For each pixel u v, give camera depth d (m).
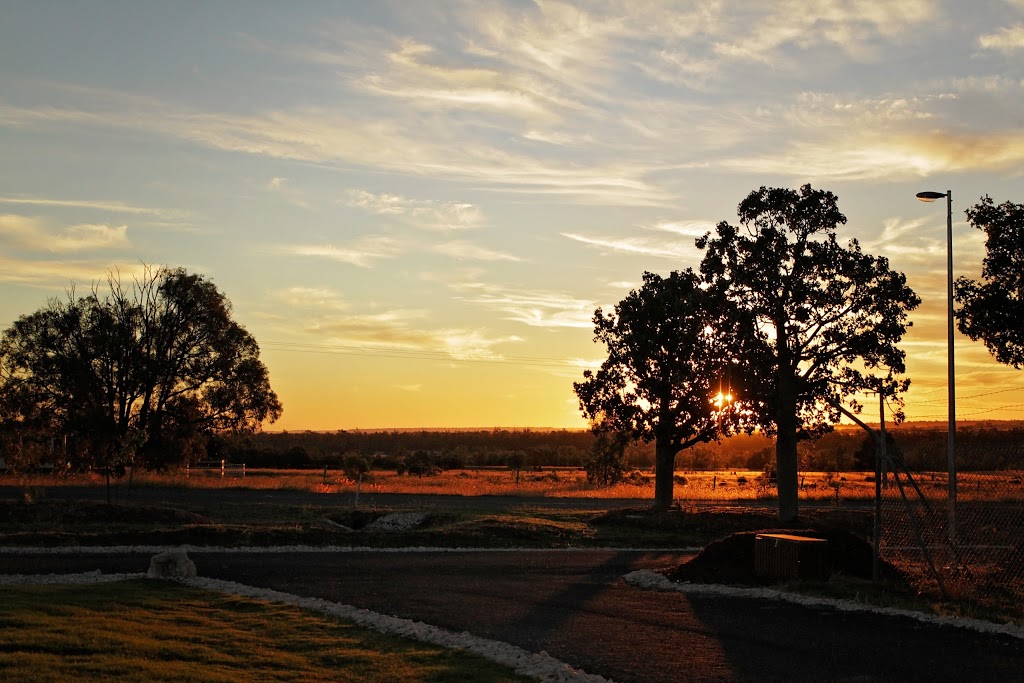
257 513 31.28
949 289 25.56
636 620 13.91
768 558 18.00
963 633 12.79
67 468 32.66
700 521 31.50
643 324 34.91
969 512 24.17
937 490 28.75
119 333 48.81
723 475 89.69
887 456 16.81
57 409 47.00
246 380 52.44
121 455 30.64
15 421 33.59
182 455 50.91
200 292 51.47
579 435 176.12
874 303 31.59
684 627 13.31
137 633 11.44
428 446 157.00
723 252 32.66
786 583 17.11
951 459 22.61
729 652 11.60
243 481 50.75
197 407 52.06
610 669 10.71
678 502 40.19
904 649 11.72
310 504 36.69
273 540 24.25
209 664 10.15
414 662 10.72
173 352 51.41
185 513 28.81
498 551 24.61
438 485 53.34
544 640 12.38
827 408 31.73
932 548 20.38
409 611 14.53
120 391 48.72
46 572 17.83
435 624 13.49
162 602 14.12
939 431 76.88
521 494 47.91
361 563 20.73
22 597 13.51
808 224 32.00
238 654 10.80
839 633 12.81
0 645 10.08
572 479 67.44
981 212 28.33
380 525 30.84
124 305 50.25
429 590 16.88
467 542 25.88
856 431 127.88
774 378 31.59
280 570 19.05
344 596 15.94
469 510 34.91
